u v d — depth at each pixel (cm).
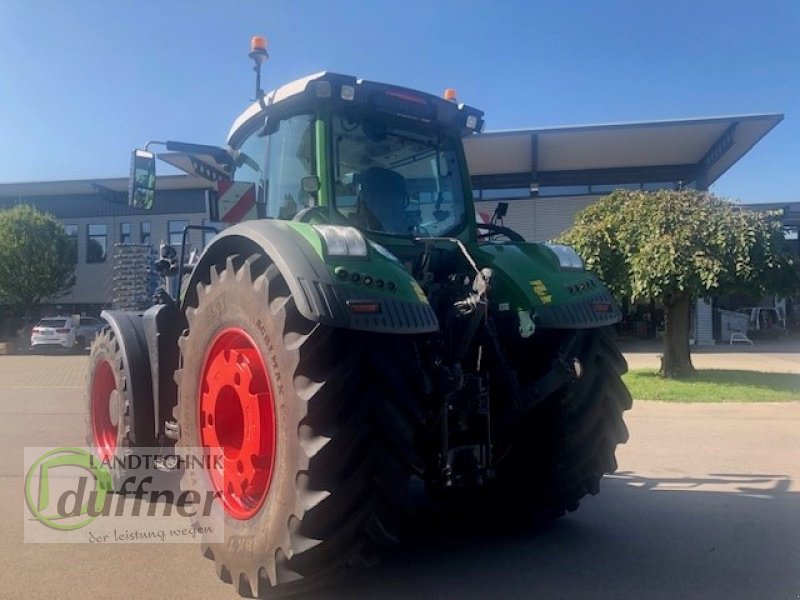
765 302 3384
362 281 335
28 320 3262
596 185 2584
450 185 478
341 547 335
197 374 405
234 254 407
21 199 3597
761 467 658
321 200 417
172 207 3328
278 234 350
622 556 430
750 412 982
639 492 573
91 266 3519
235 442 379
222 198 482
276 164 461
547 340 445
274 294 350
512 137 2173
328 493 319
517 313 423
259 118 479
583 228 1381
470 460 406
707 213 1284
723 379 1366
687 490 579
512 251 459
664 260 1245
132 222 3450
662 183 2564
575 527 486
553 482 449
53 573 411
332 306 319
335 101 426
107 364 584
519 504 469
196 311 408
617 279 1348
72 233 3541
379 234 426
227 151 551
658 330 2892
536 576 400
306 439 323
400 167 453
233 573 367
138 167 527
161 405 491
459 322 396
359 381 333
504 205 511
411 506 348
